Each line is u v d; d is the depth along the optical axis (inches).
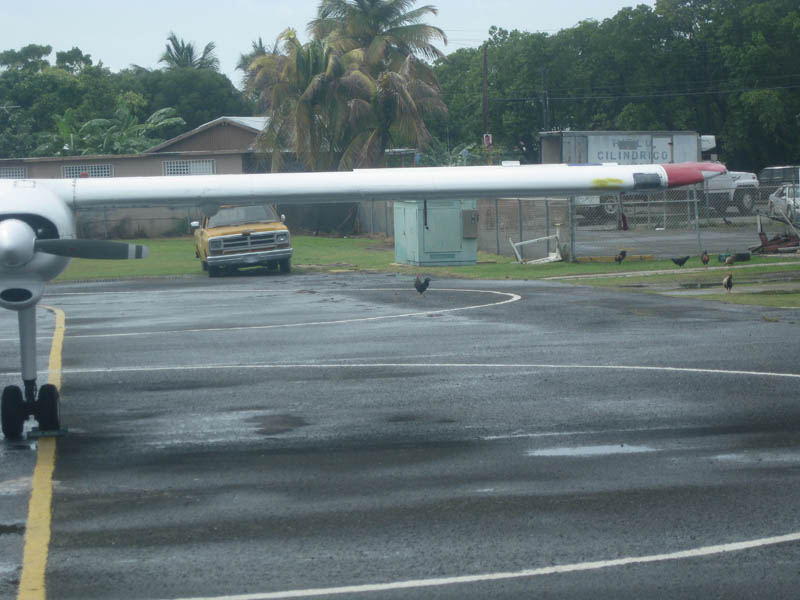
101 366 549.6
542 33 2982.3
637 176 415.8
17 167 1936.5
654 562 241.3
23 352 385.1
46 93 2854.3
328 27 2102.6
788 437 362.9
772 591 222.1
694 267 1056.8
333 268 1256.2
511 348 579.2
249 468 335.3
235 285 1063.6
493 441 365.4
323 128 1920.5
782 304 749.9
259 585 231.3
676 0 2704.2
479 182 407.2
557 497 295.6
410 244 1238.3
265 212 1241.4
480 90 3085.6
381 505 291.1
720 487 302.4
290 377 503.8
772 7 2635.3
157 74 3309.5
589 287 908.0
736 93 2645.2
